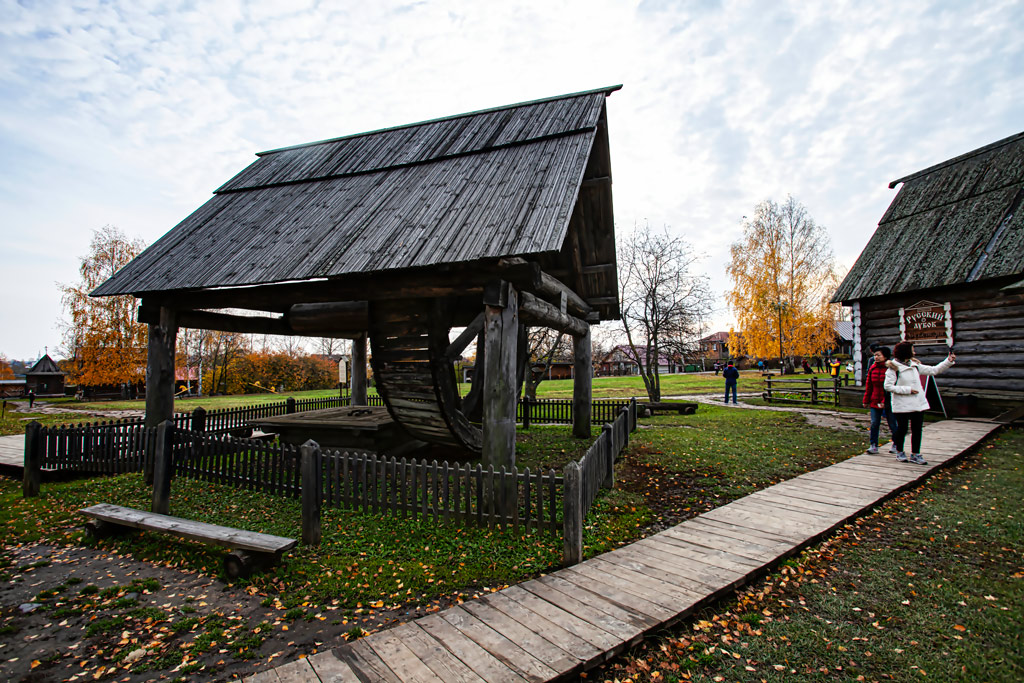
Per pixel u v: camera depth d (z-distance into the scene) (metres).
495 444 6.84
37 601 4.61
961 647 3.32
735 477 7.88
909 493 6.68
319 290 8.39
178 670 3.46
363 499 6.57
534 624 3.67
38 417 23.75
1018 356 12.70
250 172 12.70
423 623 3.75
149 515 5.82
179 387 54.75
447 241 7.26
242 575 4.81
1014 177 14.59
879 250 16.77
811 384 18.75
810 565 4.67
